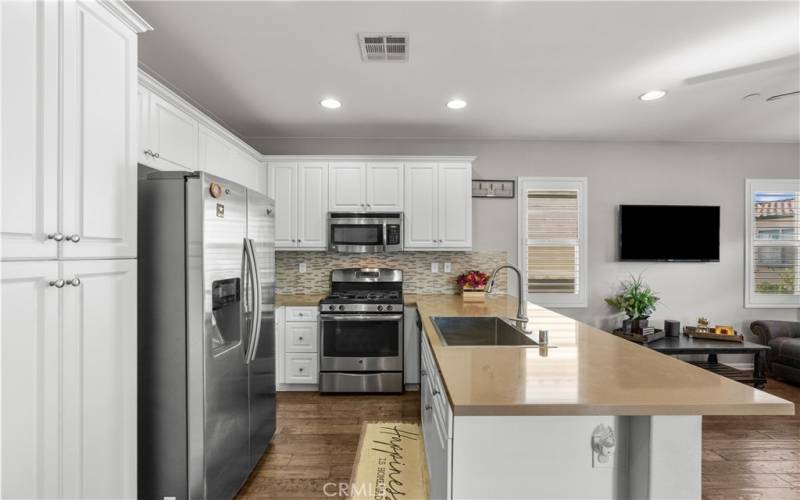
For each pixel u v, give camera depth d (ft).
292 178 12.15
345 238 11.93
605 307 13.47
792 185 13.57
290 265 13.14
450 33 6.73
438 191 12.18
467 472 3.87
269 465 7.48
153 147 6.76
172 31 6.67
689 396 3.68
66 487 3.82
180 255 5.33
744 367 13.74
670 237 13.26
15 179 3.33
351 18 6.30
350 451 8.01
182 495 5.34
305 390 11.65
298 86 8.91
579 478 3.90
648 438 3.68
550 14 6.16
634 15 6.17
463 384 4.04
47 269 3.62
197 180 5.32
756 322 13.12
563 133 12.58
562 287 13.34
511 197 13.28
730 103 9.94
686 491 3.67
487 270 13.29
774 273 13.64
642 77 8.43
